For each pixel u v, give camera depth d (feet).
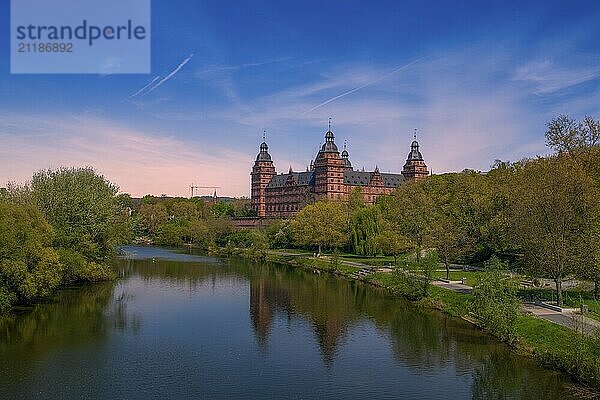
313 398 157.58
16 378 170.19
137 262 515.50
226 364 188.24
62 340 214.48
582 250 230.89
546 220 242.17
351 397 158.61
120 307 281.74
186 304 294.46
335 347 209.67
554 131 315.58
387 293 333.21
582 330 175.22
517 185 359.87
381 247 434.30
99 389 162.09
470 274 346.95
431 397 157.99
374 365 187.32
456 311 260.42
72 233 324.80
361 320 255.09
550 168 286.87
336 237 519.19
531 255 244.22
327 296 322.75
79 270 319.47
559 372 172.55
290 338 222.89
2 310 248.73
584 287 268.41
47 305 279.90
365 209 538.47
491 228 367.66
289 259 535.60
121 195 511.40
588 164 298.35
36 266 253.85
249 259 560.61
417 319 255.29
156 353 199.72
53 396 155.74
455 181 485.56
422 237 423.23
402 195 514.68
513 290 221.46
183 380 171.12
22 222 256.11
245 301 305.94
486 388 163.32
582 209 254.27
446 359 192.03
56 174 352.90
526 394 157.17
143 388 163.73
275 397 158.10
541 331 196.75
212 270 456.04
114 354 197.47
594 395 153.99
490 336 219.82
